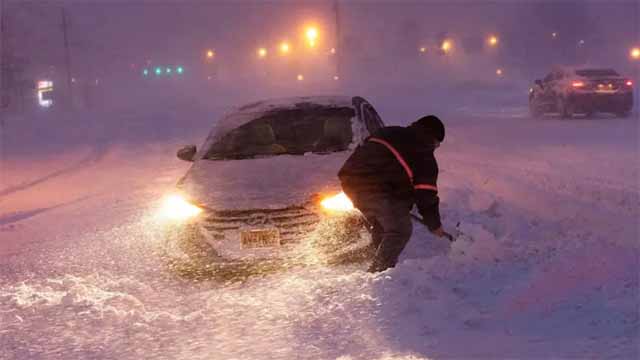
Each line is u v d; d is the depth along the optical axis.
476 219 7.21
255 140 6.79
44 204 10.46
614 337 3.90
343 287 4.92
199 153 6.89
